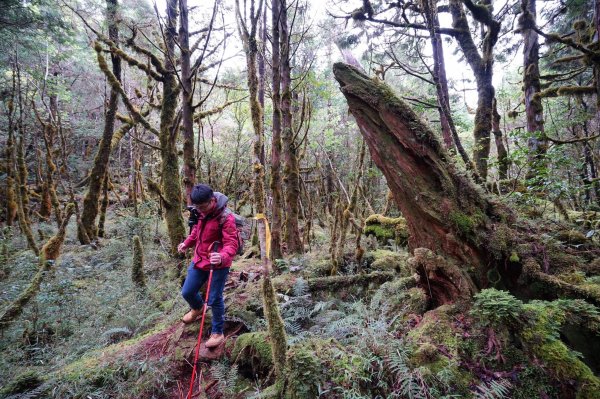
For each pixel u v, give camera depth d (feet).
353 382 7.26
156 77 20.89
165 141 20.84
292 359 7.76
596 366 7.34
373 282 14.14
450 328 8.45
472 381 7.13
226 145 37.93
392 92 10.91
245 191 33.58
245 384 9.70
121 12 22.91
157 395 9.66
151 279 18.29
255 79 12.35
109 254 23.45
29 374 10.03
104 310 14.47
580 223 14.88
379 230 18.26
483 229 10.15
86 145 56.90
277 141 16.79
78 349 12.12
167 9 20.84
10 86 34.14
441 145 10.59
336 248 16.65
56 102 41.73
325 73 36.37
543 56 34.32
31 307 14.01
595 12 17.11
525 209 14.17
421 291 11.10
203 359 10.65
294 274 15.76
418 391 6.92
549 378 6.88
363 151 14.67
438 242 10.67
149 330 13.19
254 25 12.64
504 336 7.76
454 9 25.03
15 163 28.40
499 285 9.93
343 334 9.56
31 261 19.79
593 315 7.43
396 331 9.12
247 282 15.06
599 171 19.53
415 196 10.75
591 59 17.40
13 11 26.96
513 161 15.93
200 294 11.84
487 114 24.06
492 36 23.90
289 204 18.90
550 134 27.58
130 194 38.63
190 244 11.60
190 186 19.57
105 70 20.75
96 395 9.55
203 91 39.34
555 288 8.96
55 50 38.96
